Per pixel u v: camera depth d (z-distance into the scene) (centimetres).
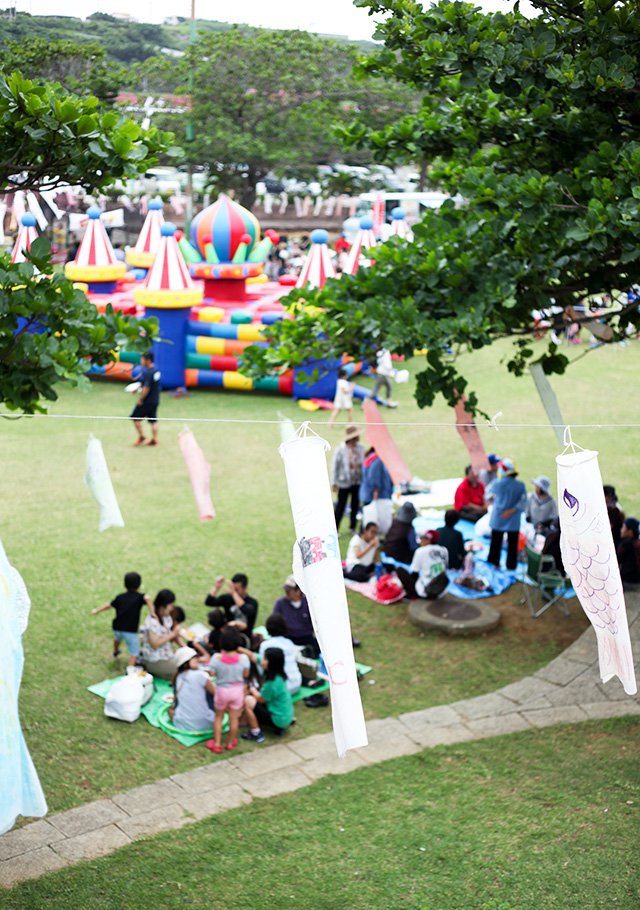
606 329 1004
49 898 683
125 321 741
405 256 932
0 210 2362
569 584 1184
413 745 884
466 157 991
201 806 796
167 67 3319
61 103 673
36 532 1347
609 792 802
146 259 2580
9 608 481
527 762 852
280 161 3656
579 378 2336
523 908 670
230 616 1021
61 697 961
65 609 1132
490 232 875
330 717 947
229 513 1432
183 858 729
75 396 2092
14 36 2267
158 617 994
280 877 708
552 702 952
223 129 3388
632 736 885
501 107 943
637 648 1032
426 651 1070
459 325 837
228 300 2250
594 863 713
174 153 746
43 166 724
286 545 1320
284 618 1031
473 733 902
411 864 721
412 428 1895
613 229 759
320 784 827
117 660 1030
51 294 698
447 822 770
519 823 765
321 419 1930
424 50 883
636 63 810
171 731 908
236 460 1680
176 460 1677
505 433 1864
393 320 872
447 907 673
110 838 753
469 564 1248
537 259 841
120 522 870
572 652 1048
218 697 876
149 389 1716
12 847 740
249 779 837
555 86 841
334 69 3466
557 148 921
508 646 1080
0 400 693
